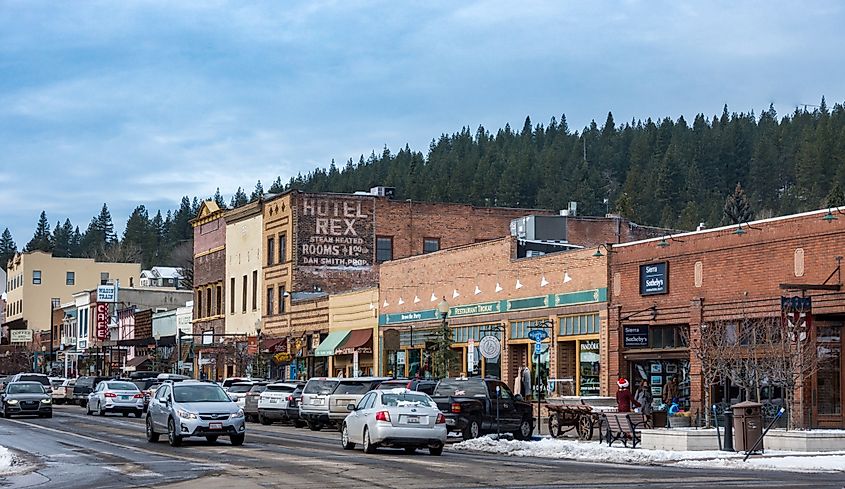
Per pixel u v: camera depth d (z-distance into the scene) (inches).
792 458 1061.8
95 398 2281.0
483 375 2036.2
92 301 4399.6
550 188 6638.8
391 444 1154.0
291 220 2775.6
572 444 1261.1
